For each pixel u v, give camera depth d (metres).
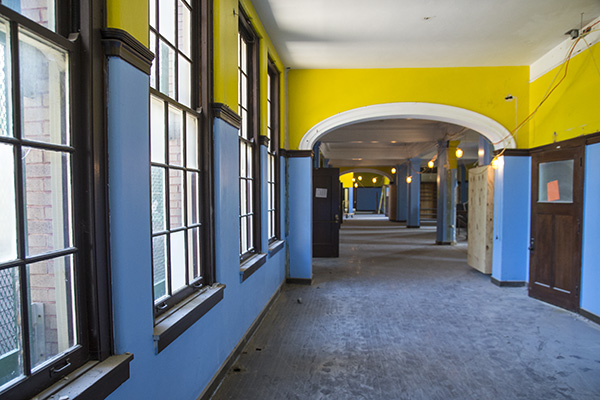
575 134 4.79
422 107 6.07
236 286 3.34
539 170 5.41
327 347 3.67
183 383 2.24
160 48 2.18
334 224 8.99
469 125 6.30
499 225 6.14
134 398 1.71
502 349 3.63
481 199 7.03
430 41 4.99
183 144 2.46
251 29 4.20
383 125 11.34
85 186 1.51
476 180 7.29
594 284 4.40
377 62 5.87
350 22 4.41
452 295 5.62
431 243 11.75
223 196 2.93
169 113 2.28
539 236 5.33
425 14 4.20
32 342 1.32
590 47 4.48
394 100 6.11
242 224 3.97
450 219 11.34
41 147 1.30
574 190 4.72
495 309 4.93
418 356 3.47
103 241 1.58
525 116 6.02
